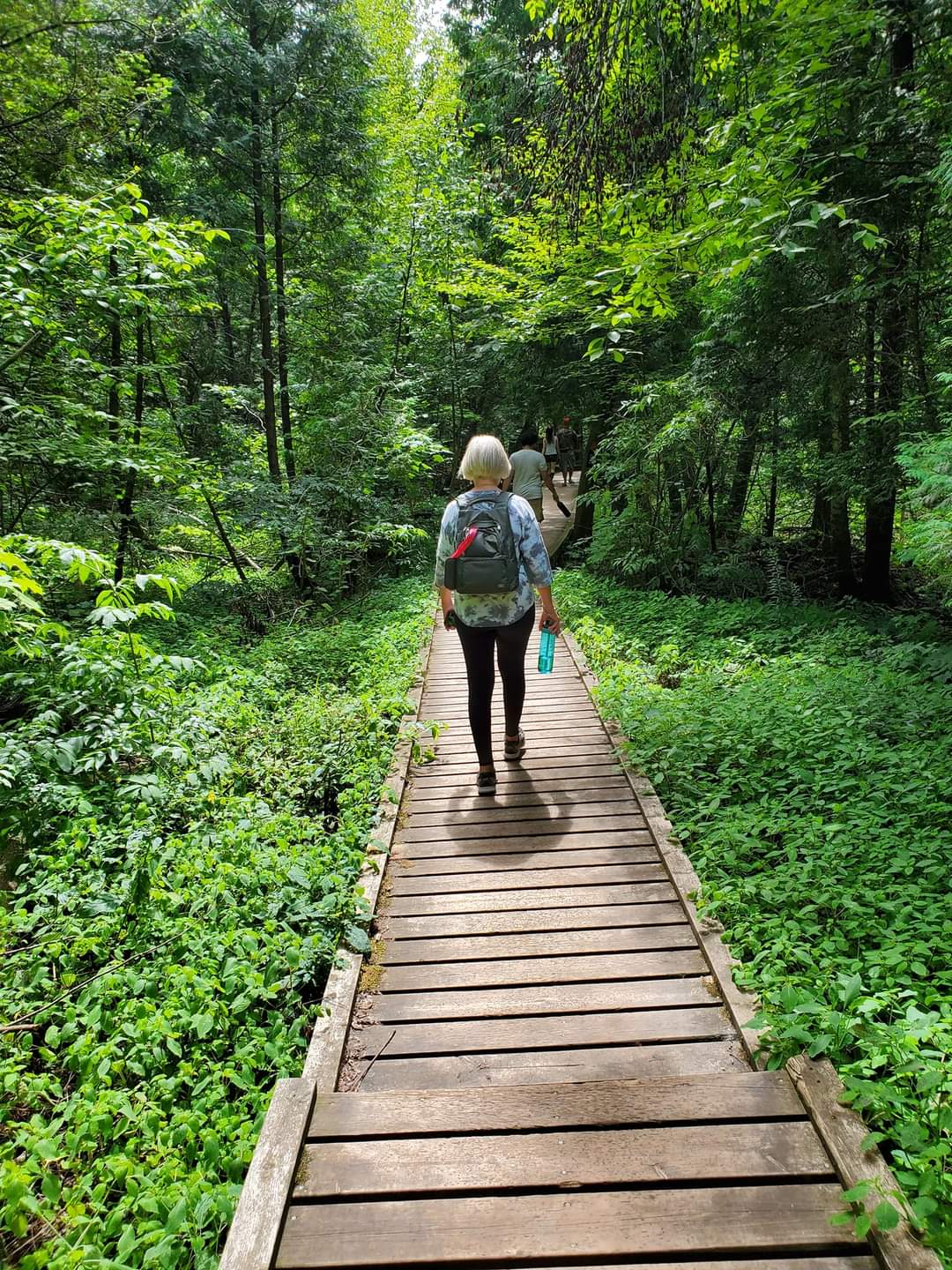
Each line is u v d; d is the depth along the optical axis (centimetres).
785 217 455
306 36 998
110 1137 220
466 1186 177
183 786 395
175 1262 175
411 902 325
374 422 1130
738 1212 167
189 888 331
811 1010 209
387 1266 161
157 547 907
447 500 1585
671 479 1015
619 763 459
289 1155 185
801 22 503
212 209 961
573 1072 227
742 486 1066
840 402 781
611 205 558
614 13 507
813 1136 186
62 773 403
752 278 701
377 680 656
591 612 930
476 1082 225
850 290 656
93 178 679
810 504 1170
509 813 402
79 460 643
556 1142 189
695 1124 192
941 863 314
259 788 459
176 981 265
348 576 1207
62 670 371
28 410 605
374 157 1132
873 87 576
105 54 689
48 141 632
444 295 1423
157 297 702
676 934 293
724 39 550
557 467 1802
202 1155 212
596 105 536
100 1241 184
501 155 857
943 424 660
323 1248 164
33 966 295
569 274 903
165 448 798
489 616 380
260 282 1077
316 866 330
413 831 388
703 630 845
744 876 330
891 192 601
